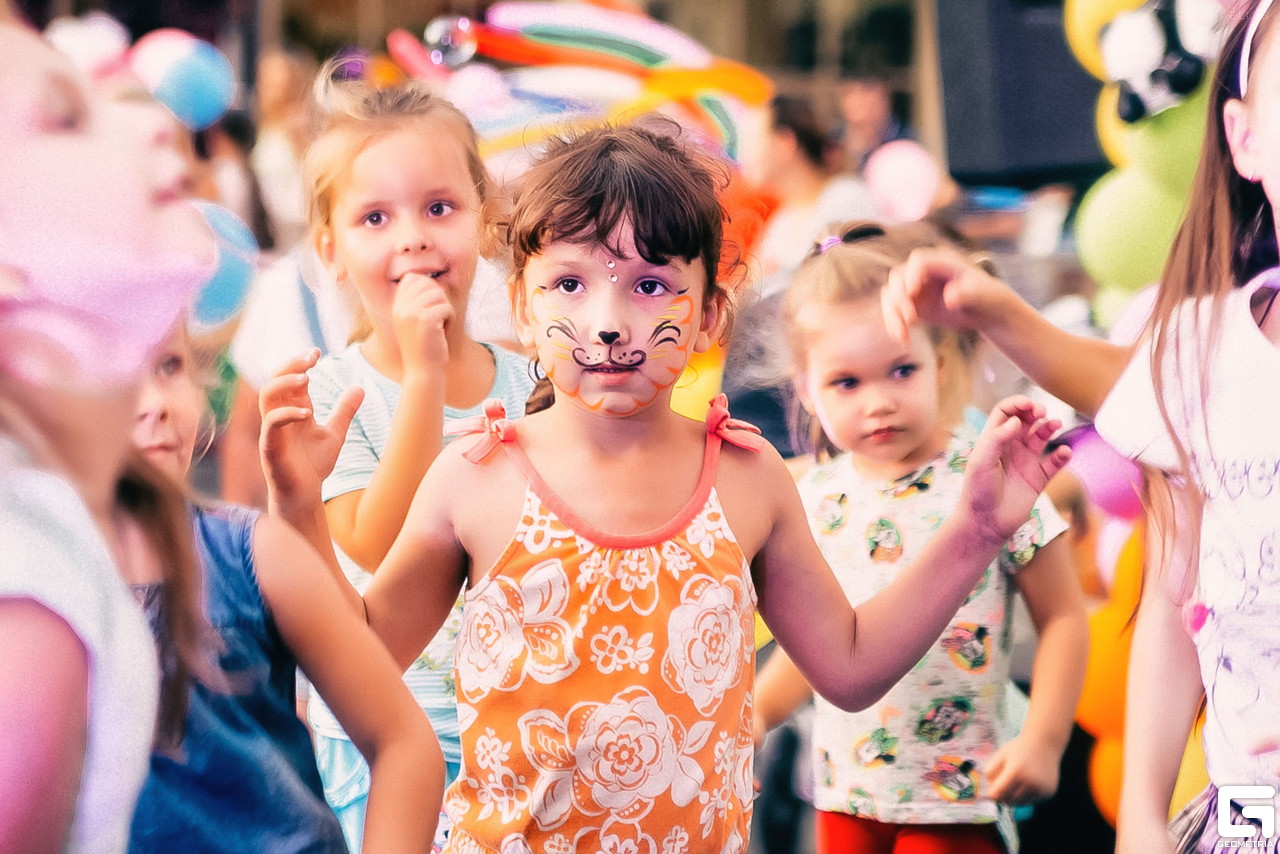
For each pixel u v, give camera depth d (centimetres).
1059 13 264
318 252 198
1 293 89
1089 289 360
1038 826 232
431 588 139
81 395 92
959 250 212
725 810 132
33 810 81
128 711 88
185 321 131
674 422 140
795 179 407
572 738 129
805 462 221
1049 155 267
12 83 90
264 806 104
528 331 136
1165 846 143
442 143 188
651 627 130
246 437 249
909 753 194
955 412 207
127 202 92
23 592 82
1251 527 134
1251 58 140
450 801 137
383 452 176
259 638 108
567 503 133
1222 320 141
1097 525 259
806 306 204
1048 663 195
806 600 142
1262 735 132
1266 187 138
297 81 436
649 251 128
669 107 399
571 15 421
